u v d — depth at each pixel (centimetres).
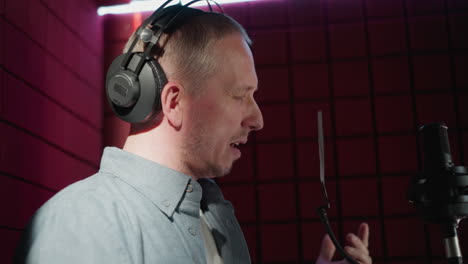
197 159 83
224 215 99
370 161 394
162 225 74
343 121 402
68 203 69
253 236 393
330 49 416
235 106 84
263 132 408
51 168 327
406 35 410
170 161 82
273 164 402
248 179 402
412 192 71
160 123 82
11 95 281
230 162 87
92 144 403
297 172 399
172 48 82
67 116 358
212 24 85
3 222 265
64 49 359
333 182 394
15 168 281
